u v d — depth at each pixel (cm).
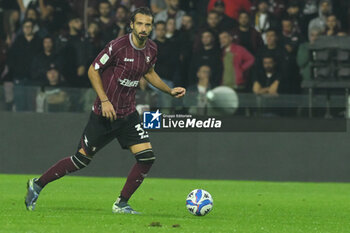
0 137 5797
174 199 3866
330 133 5812
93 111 2673
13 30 6675
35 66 6525
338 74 6225
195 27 6619
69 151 5806
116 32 6656
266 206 3528
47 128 5809
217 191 4659
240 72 6481
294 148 5825
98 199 3703
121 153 5838
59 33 6612
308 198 4216
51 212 2706
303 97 5844
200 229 2150
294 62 6512
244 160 5841
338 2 6769
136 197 3997
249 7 6644
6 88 5775
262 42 6569
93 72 2592
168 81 6494
